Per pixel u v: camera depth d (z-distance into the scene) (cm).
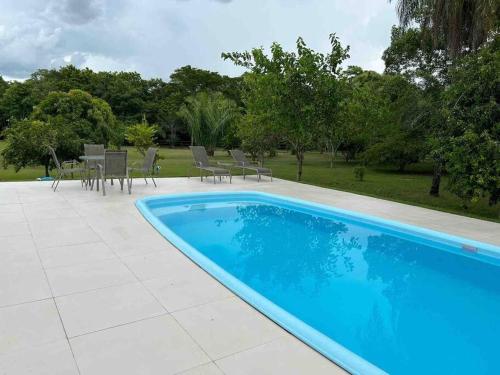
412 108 1318
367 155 1967
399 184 1460
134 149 3077
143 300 305
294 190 973
